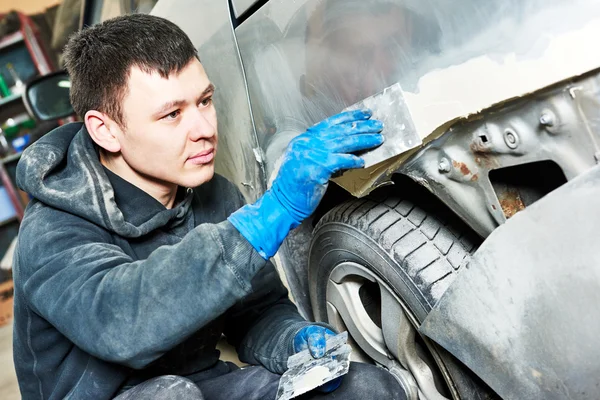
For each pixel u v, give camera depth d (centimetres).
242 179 145
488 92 75
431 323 93
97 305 83
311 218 138
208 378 118
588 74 67
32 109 251
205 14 137
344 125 91
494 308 82
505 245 78
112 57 91
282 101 117
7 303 417
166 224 112
